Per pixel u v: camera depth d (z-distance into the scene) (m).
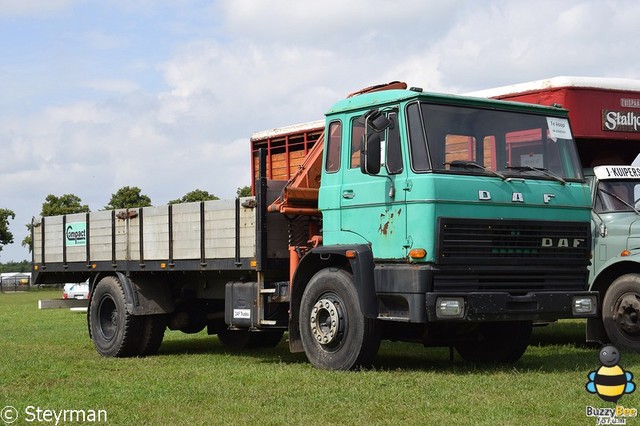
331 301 9.95
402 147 9.49
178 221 12.32
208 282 12.75
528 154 9.97
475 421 6.94
